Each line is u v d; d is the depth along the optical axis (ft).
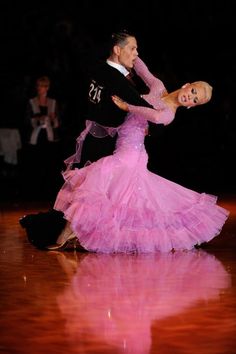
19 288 31.65
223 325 25.66
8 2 104.27
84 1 105.29
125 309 27.89
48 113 81.87
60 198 41.39
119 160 41.50
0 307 28.30
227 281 32.96
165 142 96.22
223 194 79.71
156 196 41.81
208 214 42.73
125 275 34.42
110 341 23.89
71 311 27.63
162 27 103.45
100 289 31.37
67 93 100.22
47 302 29.07
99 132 41.75
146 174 42.06
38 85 81.25
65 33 104.27
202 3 103.24
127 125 41.83
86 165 42.01
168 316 26.89
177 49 103.04
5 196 80.07
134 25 104.83
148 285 32.12
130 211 41.11
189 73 102.17
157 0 104.06
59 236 41.86
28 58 103.50
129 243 41.01
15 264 37.52
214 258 39.24
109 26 105.40
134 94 40.55
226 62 101.86
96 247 40.91
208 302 28.94
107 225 40.83
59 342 23.81
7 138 93.56
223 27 102.73
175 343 23.63
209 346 23.32
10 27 104.32
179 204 42.24
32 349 23.11
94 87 41.60
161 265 37.06
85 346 23.39
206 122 96.94
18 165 86.63
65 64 102.68
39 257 39.65
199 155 97.09
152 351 22.88
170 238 41.75
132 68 44.09
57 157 84.89
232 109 98.58
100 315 27.07
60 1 105.91
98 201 40.65
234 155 97.40
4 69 102.58
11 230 50.65
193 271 35.40
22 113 98.07
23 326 25.64
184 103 42.24
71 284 32.42
